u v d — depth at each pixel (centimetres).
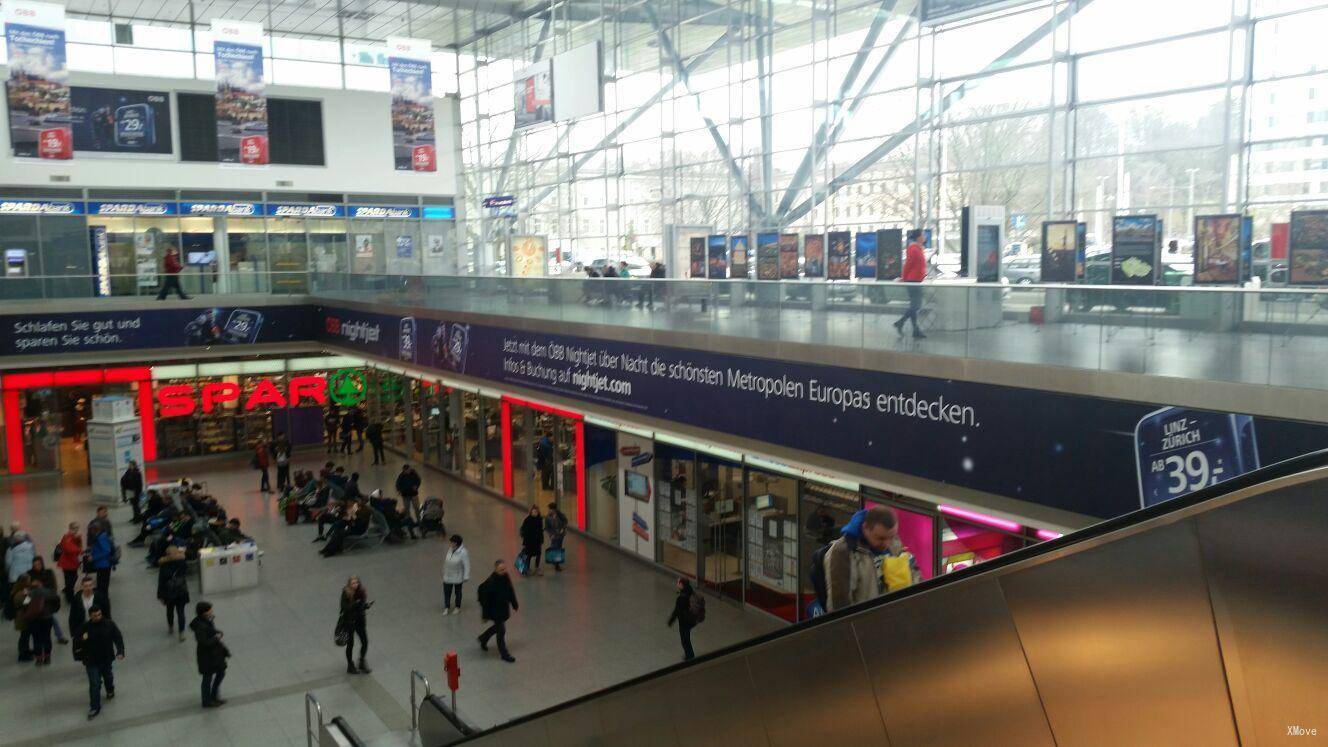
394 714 1334
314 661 1524
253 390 3288
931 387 1137
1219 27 1733
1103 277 1842
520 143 3741
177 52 3812
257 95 2759
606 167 3262
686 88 2895
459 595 1733
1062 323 989
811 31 2494
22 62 2584
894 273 2008
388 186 3900
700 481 1808
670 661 1488
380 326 2833
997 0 2017
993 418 1059
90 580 1481
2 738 1274
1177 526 342
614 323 1775
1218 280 1437
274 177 3650
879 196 2367
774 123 2617
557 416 2278
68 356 2914
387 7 3778
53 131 2625
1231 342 839
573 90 2733
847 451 1266
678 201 2964
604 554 2053
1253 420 816
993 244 1859
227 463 3117
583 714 686
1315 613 305
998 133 2102
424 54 2970
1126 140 1889
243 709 1359
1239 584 323
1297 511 315
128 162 3381
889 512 1392
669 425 1641
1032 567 381
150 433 3145
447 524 2309
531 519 1905
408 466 2277
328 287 3197
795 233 2338
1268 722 309
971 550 1273
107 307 2964
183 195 3488
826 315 1301
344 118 3788
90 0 3594
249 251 3675
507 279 2145
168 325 3062
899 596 435
